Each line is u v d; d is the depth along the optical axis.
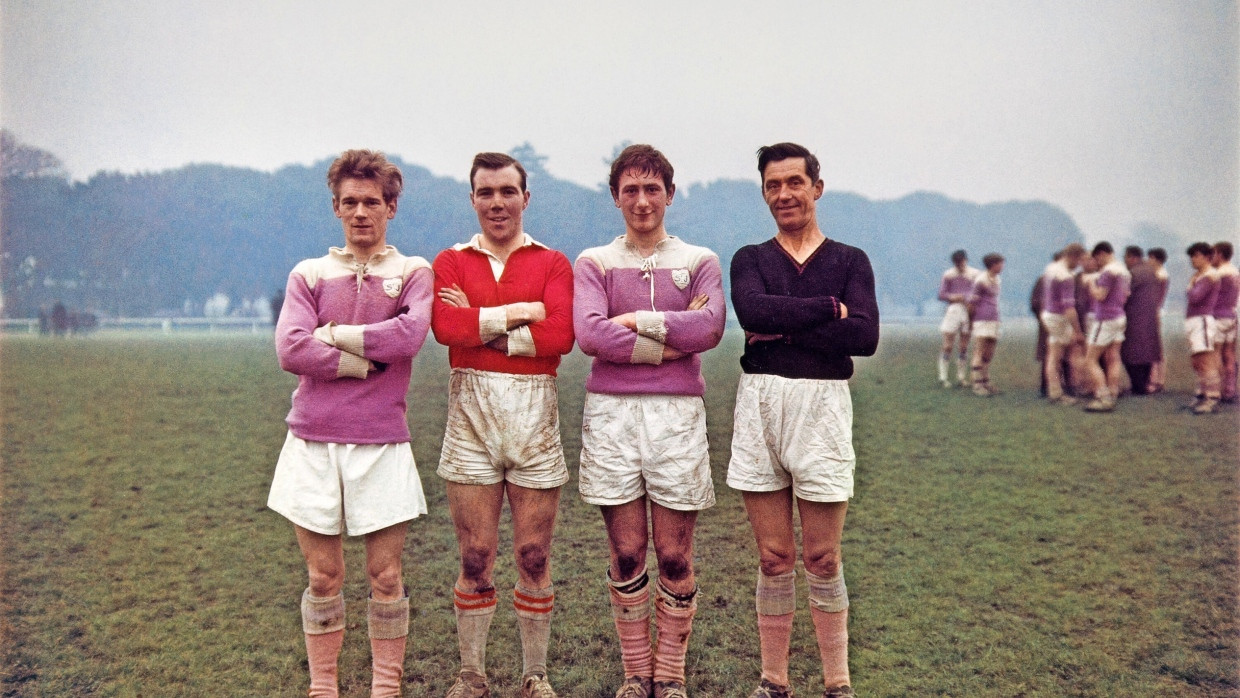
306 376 2.91
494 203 2.97
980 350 11.71
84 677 3.18
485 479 2.96
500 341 2.93
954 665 3.23
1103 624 3.63
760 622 2.95
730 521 5.22
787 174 2.94
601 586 4.03
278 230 86.19
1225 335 9.79
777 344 2.92
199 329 45.94
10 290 72.00
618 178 3.03
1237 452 7.48
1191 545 4.80
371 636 2.88
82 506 5.77
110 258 78.75
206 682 3.14
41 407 10.77
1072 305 10.78
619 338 2.88
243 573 4.38
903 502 5.78
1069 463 7.09
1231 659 3.26
